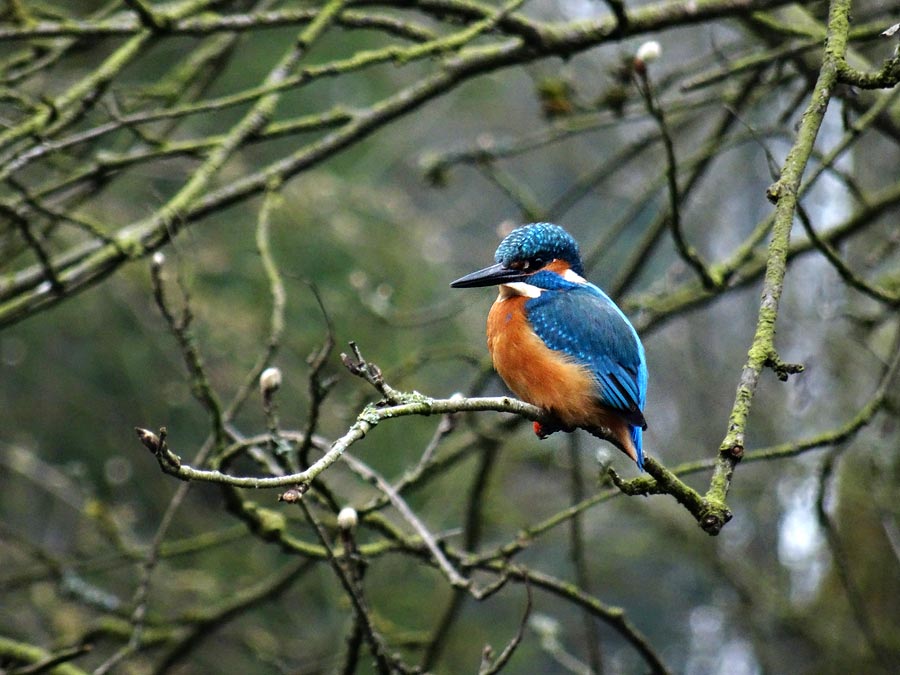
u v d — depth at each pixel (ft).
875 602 46.44
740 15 30.63
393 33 31.24
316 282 50.19
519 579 27.07
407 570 49.26
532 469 57.88
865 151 49.83
